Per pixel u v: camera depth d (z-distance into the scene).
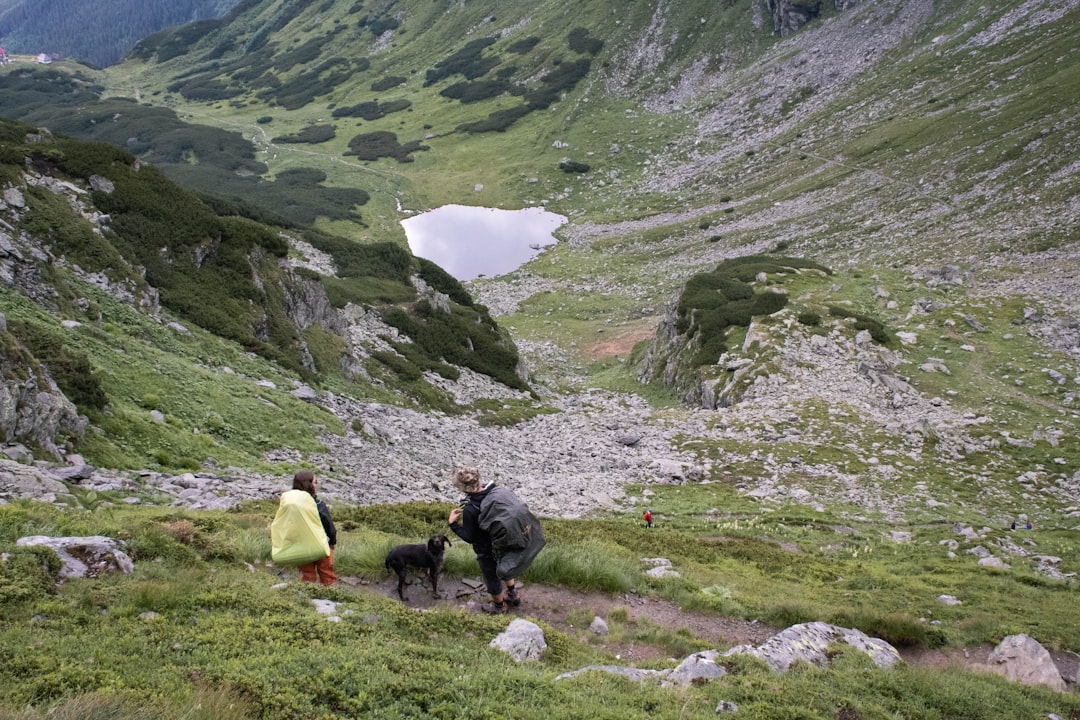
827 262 102.56
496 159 179.88
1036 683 12.69
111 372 26.61
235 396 30.98
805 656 11.29
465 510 11.89
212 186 155.12
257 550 12.86
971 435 47.34
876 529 32.91
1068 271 78.38
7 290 28.34
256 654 8.06
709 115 180.88
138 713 6.25
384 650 8.66
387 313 64.56
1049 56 134.25
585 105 196.50
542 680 8.58
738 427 50.03
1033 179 103.50
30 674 6.89
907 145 129.25
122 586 9.38
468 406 55.59
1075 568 26.97
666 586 15.49
